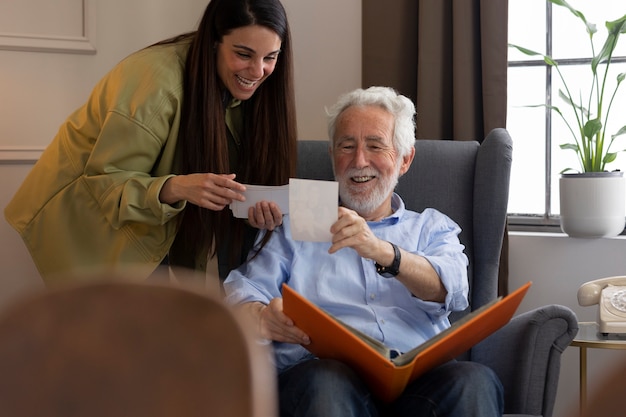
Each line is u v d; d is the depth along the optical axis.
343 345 1.58
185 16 3.12
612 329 2.21
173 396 0.49
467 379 1.69
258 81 2.06
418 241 2.13
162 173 2.08
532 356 1.98
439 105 2.85
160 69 2.04
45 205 2.14
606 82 2.96
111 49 3.04
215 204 1.98
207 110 2.05
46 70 2.96
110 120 2.01
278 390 1.73
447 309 2.01
